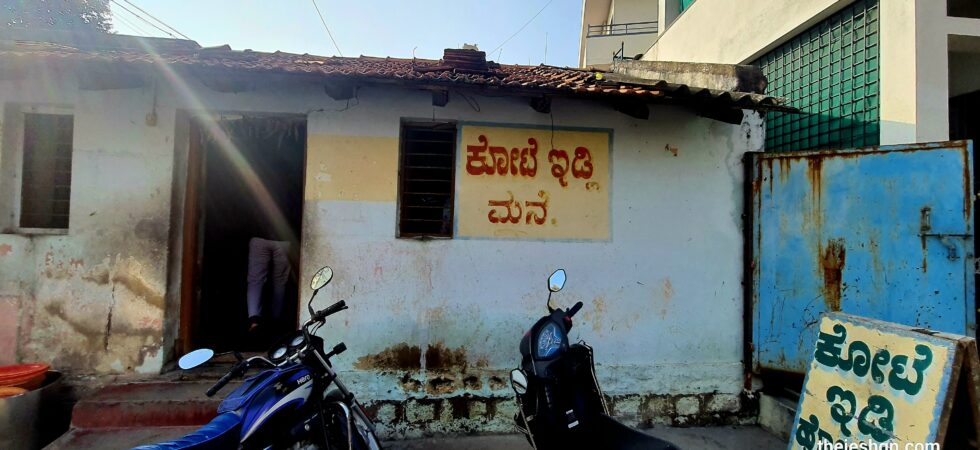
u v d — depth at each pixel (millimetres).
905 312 3412
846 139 4898
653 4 14680
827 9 4984
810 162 3861
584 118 4031
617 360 4016
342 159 3803
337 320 3758
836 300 3709
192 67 3156
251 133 4152
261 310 4863
